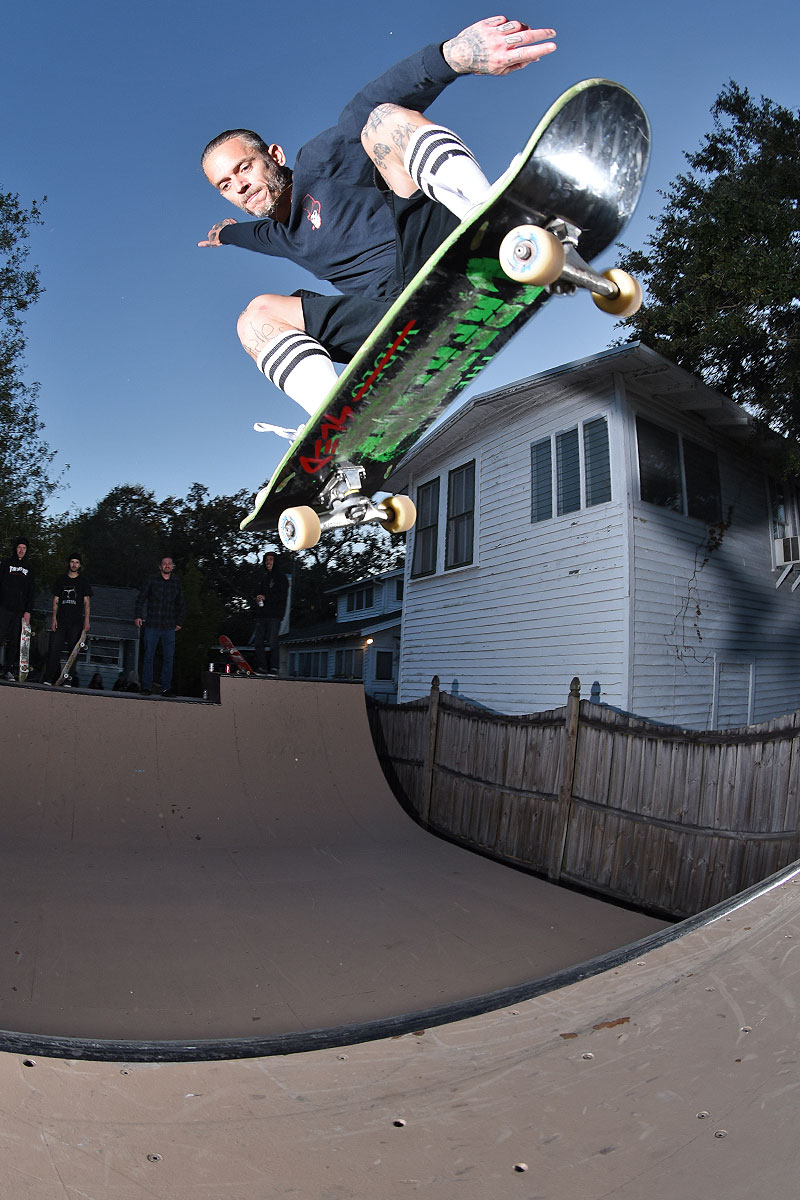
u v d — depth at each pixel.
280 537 3.11
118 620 25.31
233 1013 3.65
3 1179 1.64
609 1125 1.79
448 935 4.88
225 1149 1.77
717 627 10.64
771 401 13.24
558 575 10.16
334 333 2.96
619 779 6.34
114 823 6.40
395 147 2.50
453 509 12.60
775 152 14.97
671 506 10.01
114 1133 1.83
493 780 7.71
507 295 2.62
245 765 7.54
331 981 4.08
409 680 13.52
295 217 2.88
